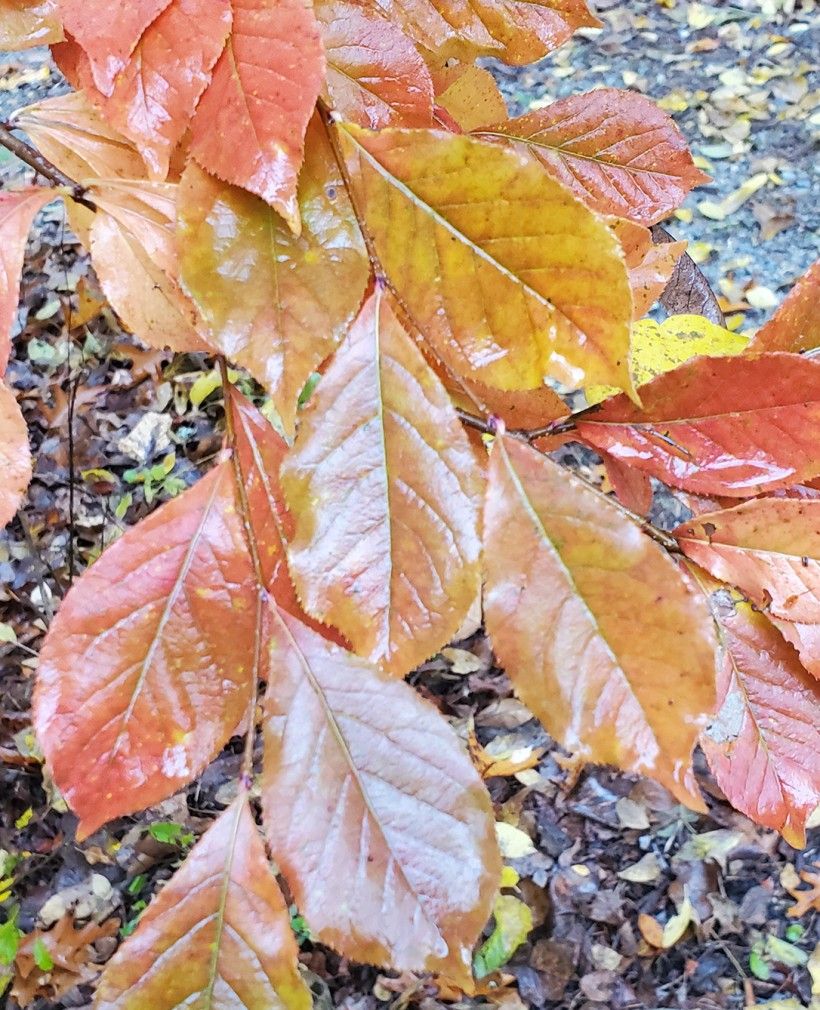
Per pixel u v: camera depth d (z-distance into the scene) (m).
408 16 0.31
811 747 0.29
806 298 0.31
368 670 0.26
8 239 0.27
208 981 0.25
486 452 0.29
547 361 0.26
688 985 1.09
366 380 0.25
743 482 0.29
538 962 1.11
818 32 2.13
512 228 0.25
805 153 1.91
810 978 1.08
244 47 0.25
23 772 1.27
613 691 0.25
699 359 0.28
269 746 0.25
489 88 0.37
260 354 0.26
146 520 0.27
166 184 0.29
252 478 0.28
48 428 1.57
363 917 0.25
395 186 0.26
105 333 1.63
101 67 0.26
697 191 1.88
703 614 0.24
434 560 0.25
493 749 1.26
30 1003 1.09
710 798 1.22
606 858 1.18
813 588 0.28
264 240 0.26
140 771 0.26
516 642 0.25
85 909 1.17
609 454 0.31
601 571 0.25
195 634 0.26
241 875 0.25
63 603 0.26
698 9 2.23
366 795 0.25
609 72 2.11
